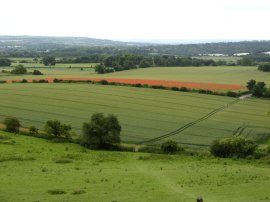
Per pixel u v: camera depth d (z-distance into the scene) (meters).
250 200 44.03
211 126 112.25
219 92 164.62
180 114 126.62
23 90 161.12
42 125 106.25
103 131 86.38
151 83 178.25
